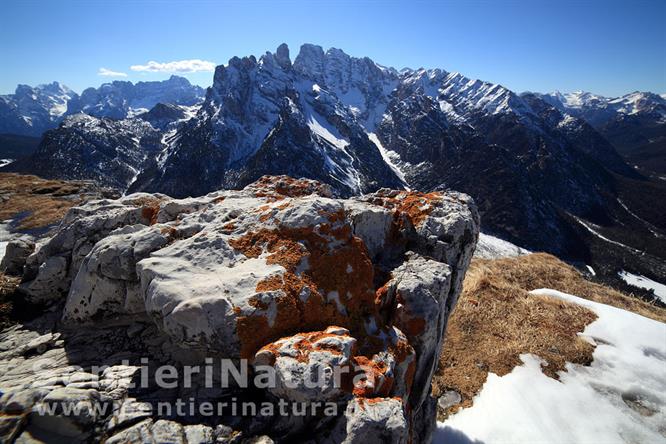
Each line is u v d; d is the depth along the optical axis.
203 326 7.60
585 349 17.22
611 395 14.89
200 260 9.11
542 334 18.16
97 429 6.71
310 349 7.25
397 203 14.08
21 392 6.89
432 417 11.54
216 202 13.59
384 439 6.67
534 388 15.16
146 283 8.73
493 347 17.52
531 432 13.29
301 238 9.67
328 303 8.80
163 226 10.68
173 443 6.45
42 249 11.69
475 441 13.14
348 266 9.50
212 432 6.74
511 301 20.64
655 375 15.67
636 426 13.54
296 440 6.91
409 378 8.79
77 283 9.91
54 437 6.45
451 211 13.14
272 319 7.84
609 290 25.73
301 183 16.00
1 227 29.12
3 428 6.31
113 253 9.73
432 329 9.81
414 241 12.66
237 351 7.49
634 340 17.56
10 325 10.26
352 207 12.49
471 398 15.03
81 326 9.94
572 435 13.23
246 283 8.27
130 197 14.87
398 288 10.09
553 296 21.72
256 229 9.96
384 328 9.18
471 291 21.33
